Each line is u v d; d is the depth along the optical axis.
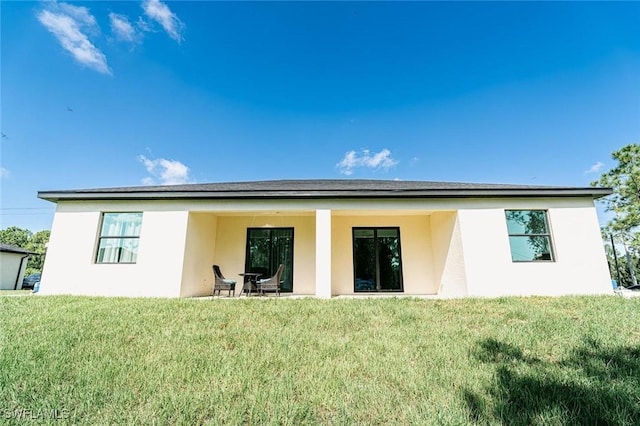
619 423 1.92
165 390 2.44
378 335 3.95
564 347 3.38
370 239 10.80
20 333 3.88
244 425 1.99
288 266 10.67
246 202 8.55
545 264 7.92
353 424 1.98
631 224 17.06
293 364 2.98
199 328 4.23
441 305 5.90
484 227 8.16
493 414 2.06
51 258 8.14
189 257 8.55
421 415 2.06
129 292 7.96
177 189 8.74
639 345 3.38
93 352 3.23
